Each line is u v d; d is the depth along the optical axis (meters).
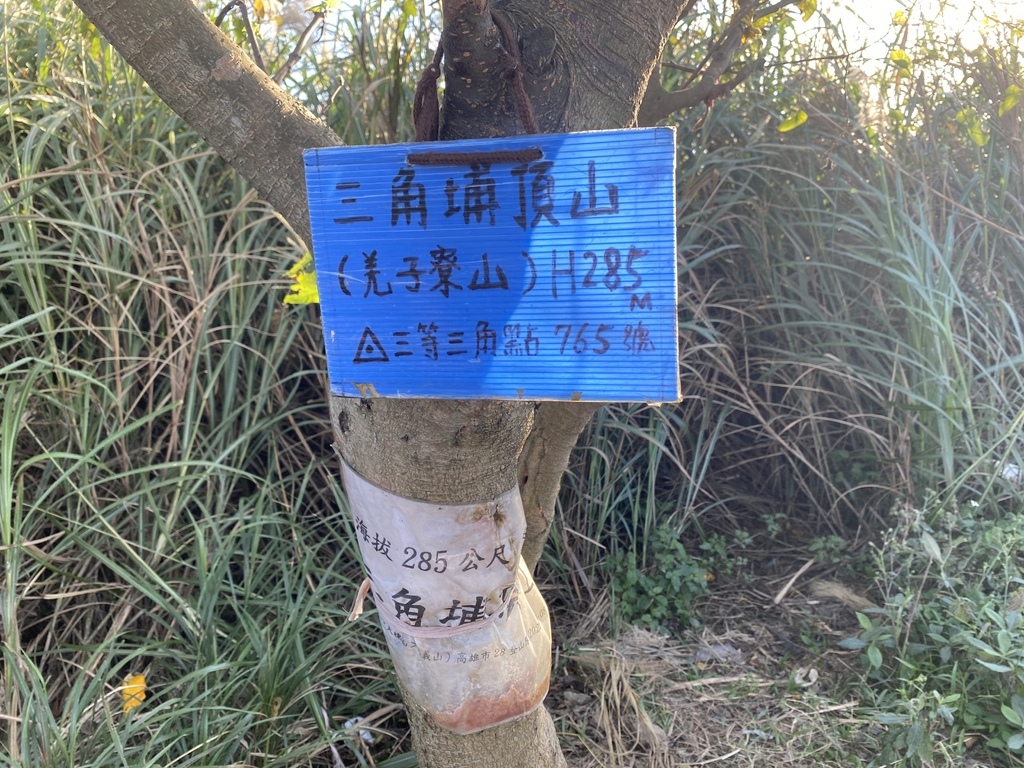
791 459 2.67
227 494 2.13
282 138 0.97
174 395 2.04
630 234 0.79
